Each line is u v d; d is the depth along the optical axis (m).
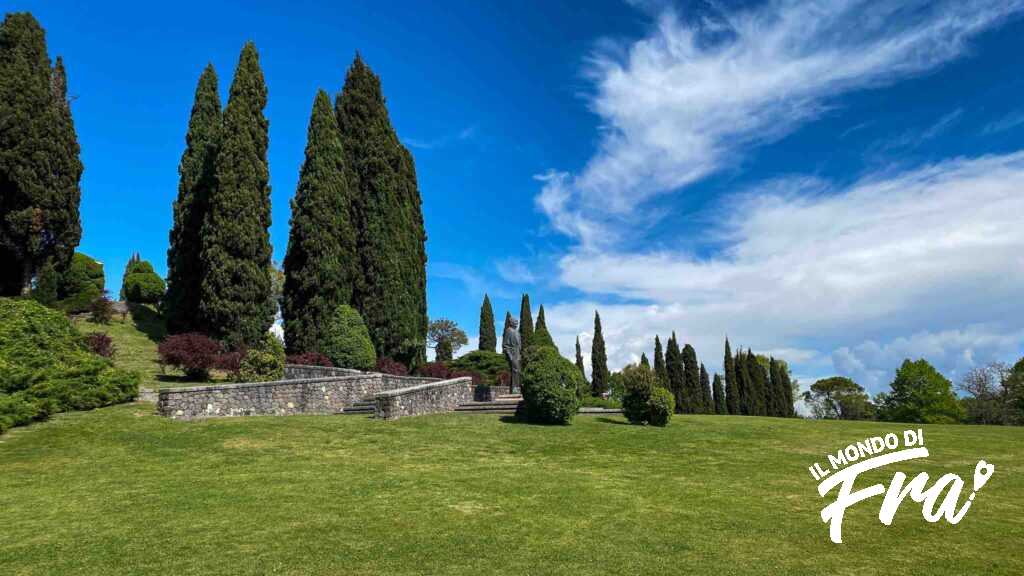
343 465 10.71
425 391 17.33
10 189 25.86
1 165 25.34
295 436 12.87
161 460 10.56
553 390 15.67
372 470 10.38
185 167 30.11
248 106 25.88
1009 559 6.72
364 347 25.14
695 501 8.98
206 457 10.92
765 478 10.74
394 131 31.80
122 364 20.80
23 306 15.70
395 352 29.23
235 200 24.47
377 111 30.75
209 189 27.03
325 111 27.61
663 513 8.27
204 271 24.27
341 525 7.23
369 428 14.10
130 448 11.09
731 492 9.63
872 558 6.68
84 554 6.16
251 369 19.22
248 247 24.41
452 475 10.20
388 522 7.41
